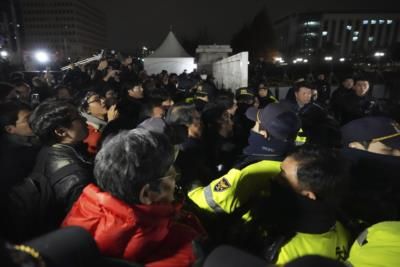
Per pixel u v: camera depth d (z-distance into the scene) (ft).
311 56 131.85
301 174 3.52
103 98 11.09
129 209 2.98
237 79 26.61
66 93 14.75
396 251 2.93
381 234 3.14
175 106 7.97
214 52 52.70
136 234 2.96
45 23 311.27
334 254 3.63
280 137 4.73
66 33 313.94
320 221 3.60
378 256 2.96
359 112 14.12
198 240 3.32
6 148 5.30
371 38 271.28
